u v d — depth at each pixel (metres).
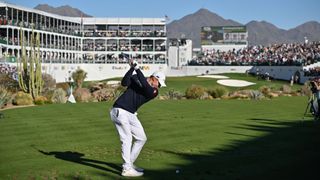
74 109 25.16
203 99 35.31
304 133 15.85
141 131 9.55
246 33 124.56
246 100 33.53
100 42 94.81
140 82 9.30
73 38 90.25
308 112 24.09
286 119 20.62
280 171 9.81
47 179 9.20
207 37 126.75
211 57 92.81
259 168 10.11
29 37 71.38
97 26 98.19
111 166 10.37
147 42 96.62
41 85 36.50
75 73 62.00
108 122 18.86
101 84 47.81
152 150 12.41
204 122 19.08
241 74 79.31
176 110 24.67
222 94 38.28
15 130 16.55
